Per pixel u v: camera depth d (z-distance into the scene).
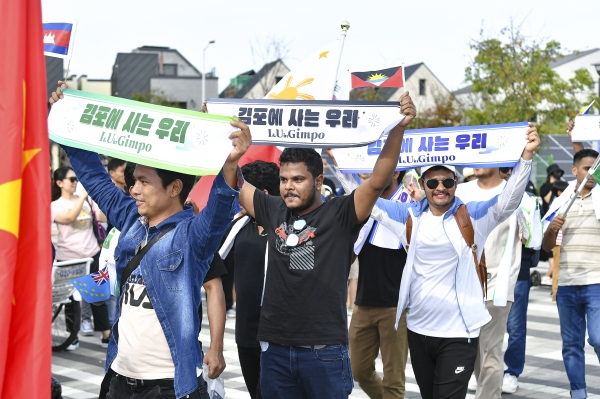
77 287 4.99
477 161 5.29
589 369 8.30
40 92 2.79
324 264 4.46
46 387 2.73
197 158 3.53
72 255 9.63
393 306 5.98
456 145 5.40
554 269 7.48
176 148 3.56
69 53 4.87
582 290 6.72
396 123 4.16
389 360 6.05
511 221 6.27
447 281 5.21
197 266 3.77
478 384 6.32
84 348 9.80
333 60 6.34
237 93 55.59
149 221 3.92
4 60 2.72
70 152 4.22
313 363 4.43
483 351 6.29
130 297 3.78
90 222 9.80
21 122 2.73
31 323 2.74
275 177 5.55
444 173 5.21
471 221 5.21
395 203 5.44
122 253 3.91
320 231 4.49
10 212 2.69
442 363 5.17
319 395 4.45
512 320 7.46
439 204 5.20
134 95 52.91
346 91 6.76
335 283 4.46
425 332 5.24
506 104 30.72
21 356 2.73
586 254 6.74
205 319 11.52
